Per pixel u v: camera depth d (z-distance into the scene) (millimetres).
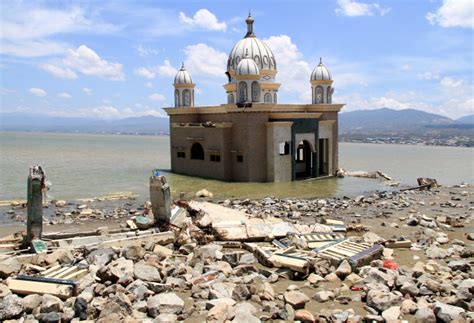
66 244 18625
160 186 21031
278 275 14719
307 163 49906
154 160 83438
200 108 49375
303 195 36625
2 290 12648
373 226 23562
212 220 21375
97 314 11547
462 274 14820
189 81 53938
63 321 11344
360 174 50375
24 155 96250
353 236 20812
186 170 51188
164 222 21234
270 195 36562
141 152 116688
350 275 14602
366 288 13148
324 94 50031
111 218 27656
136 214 28641
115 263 14891
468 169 67188
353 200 33094
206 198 34938
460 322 10789
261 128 44000
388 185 43219
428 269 15242
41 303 12055
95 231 20797
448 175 57406
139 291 12750
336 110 50188
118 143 194375
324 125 49125
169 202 21297
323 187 41500
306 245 18344
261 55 50406
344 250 16719
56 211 30344
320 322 11180
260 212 26969
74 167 65875
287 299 12203
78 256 16781
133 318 11391
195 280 13914
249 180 44000
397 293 12883
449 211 28516
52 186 43812
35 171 18562
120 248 17297
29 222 18438
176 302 11906
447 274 14695
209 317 11070
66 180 48812
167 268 14883
